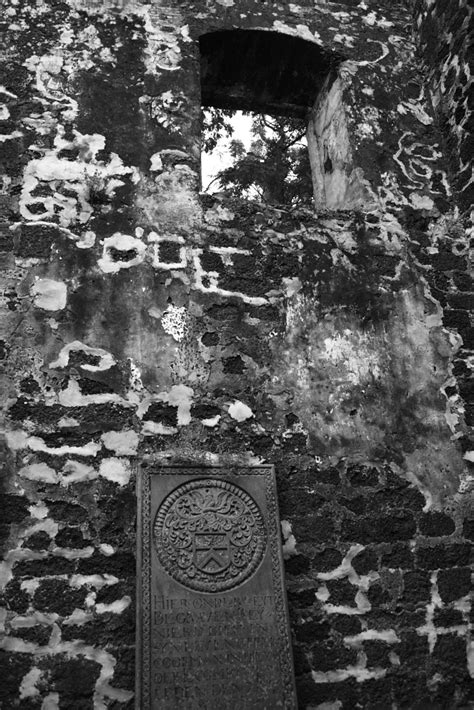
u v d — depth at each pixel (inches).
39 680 183.2
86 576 195.5
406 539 221.9
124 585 196.5
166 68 269.7
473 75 278.7
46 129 246.7
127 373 219.3
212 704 181.5
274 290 243.6
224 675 185.2
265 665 188.4
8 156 239.5
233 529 204.8
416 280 259.9
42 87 253.0
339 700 199.5
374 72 296.5
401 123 289.3
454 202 279.1
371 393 237.5
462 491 232.5
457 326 257.0
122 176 246.5
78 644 188.4
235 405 224.8
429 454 234.7
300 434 226.5
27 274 223.9
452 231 272.5
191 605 192.4
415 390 242.1
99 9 273.1
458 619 215.6
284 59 296.7
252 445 221.8
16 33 259.3
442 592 218.1
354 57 297.0
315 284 248.4
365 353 242.7
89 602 193.0
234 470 213.0
